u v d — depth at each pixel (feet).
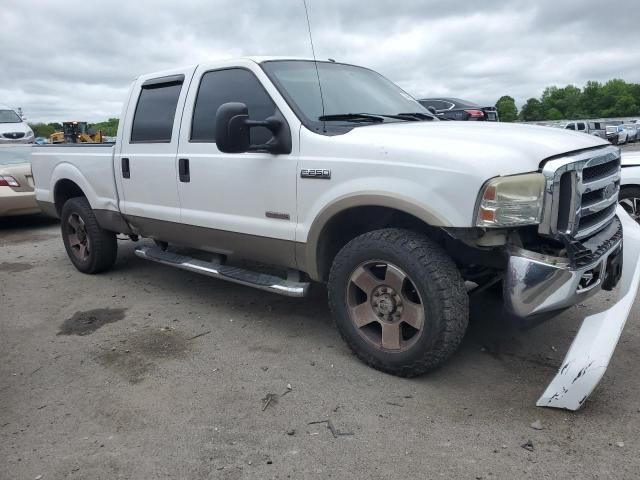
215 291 17.52
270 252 13.21
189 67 15.07
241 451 9.18
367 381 11.32
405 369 11.12
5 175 28.96
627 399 10.27
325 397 10.77
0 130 60.80
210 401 10.78
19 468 8.94
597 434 9.24
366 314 11.61
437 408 10.22
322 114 12.69
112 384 11.62
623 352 12.13
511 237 10.18
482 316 14.40
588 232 10.62
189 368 12.21
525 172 9.73
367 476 8.46
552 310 10.06
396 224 11.91
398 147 10.61
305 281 13.61
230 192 13.62
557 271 9.68
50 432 9.94
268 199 12.81
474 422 9.73
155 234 16.65
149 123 16.16
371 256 11.16
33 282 19.45
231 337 13.84
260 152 12.86
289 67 13.74
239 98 13.60
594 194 10.98
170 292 17.62
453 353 11.33
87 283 18.98
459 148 10.07
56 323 15.34
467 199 9.73
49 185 20.59
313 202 11.91
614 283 11.71
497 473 8.40
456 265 11.48
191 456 9.09
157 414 10.38
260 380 11.55
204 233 14.70
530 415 9.88
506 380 11.18
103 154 17.65
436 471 8.51
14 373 12.35
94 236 19.15
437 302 10.37
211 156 13.92
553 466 8.50
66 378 11.99
